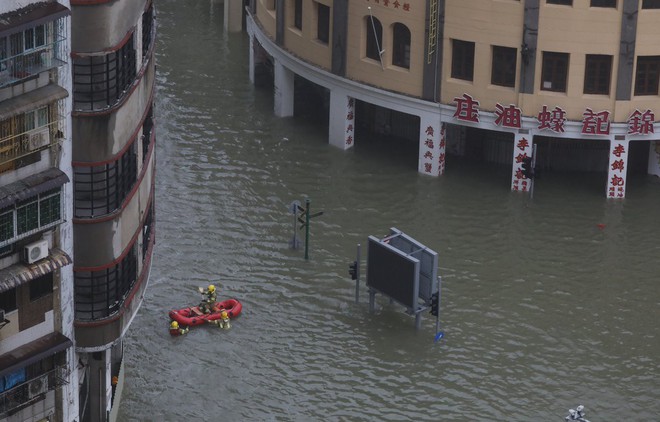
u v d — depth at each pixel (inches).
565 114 3870.6
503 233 3779.5
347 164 4104.3
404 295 3321.9
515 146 3929.6
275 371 3206.2
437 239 3747.5
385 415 3083.2
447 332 3353.8
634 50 3806.6
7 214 2336.4
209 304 3378.4
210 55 4817.9
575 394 3169.3
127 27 2549.2
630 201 3941.9
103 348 2682.1
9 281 2378.2
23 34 2298.2
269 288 3503.9
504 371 3233.3
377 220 3833.7
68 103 2426.2
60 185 2402.8
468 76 3932.1
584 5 3767.2
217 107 4419.3
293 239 3676.2
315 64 4165.8
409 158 4143.7
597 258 3683.6
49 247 2463.1
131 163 2701.8
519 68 3855.8
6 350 2455.7
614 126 3870.6
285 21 4237.2
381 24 3981.3
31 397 2500.0
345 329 3361.2
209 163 4077.3
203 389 3144.7
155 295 3449.8
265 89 4539.9
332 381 3184.1
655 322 3432.6
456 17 3865.7
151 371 3189.0
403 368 3235.7
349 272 3442.4
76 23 2458.2
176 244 3661.4
